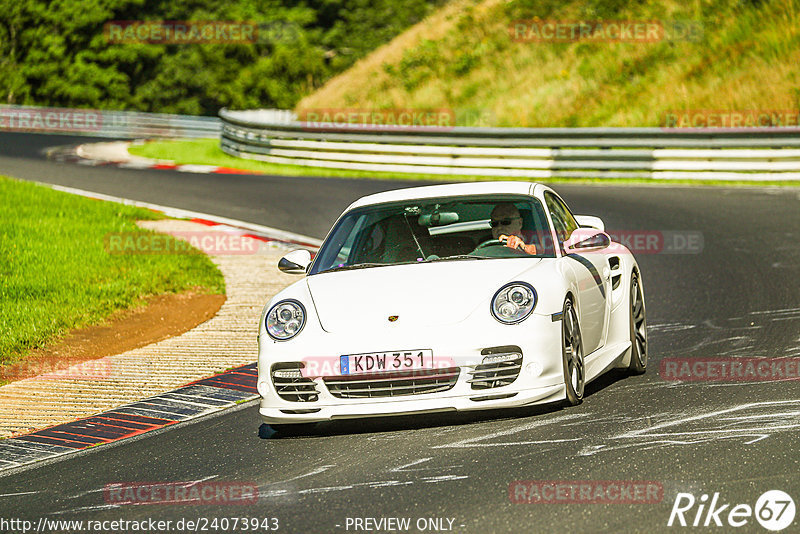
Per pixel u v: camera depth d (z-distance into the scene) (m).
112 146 127.88
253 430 23.52
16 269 44.59
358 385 21.06
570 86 105.62
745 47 98.31
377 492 17.48
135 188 80.81
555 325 21.31
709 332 30.94
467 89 114.88
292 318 22.06
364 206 26.48
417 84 120.75
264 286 44.38
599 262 25.78
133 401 27.61
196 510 17.62
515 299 21.27
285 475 19.30
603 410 21.97
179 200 73.31
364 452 20.30
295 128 98.50
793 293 35.91
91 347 34.88
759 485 16.17
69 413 26.75
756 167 73.00
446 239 24.62
